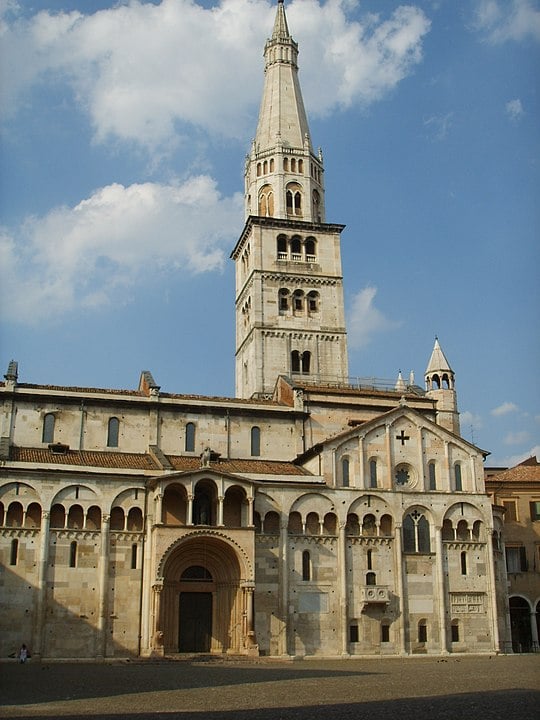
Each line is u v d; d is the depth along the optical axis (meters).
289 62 125.31
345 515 80.25
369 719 29.34
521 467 106.56
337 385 103.31
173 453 84.88
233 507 78.00
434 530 82.69
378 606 79.06
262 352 107.88
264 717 30.33
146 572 73.44
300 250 114.06
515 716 29.59
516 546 99.25
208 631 75.25
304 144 119.31
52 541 72.31
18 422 81.06
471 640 81.50
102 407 84.00
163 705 34.91
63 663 67.69
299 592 77.38
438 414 112.69
